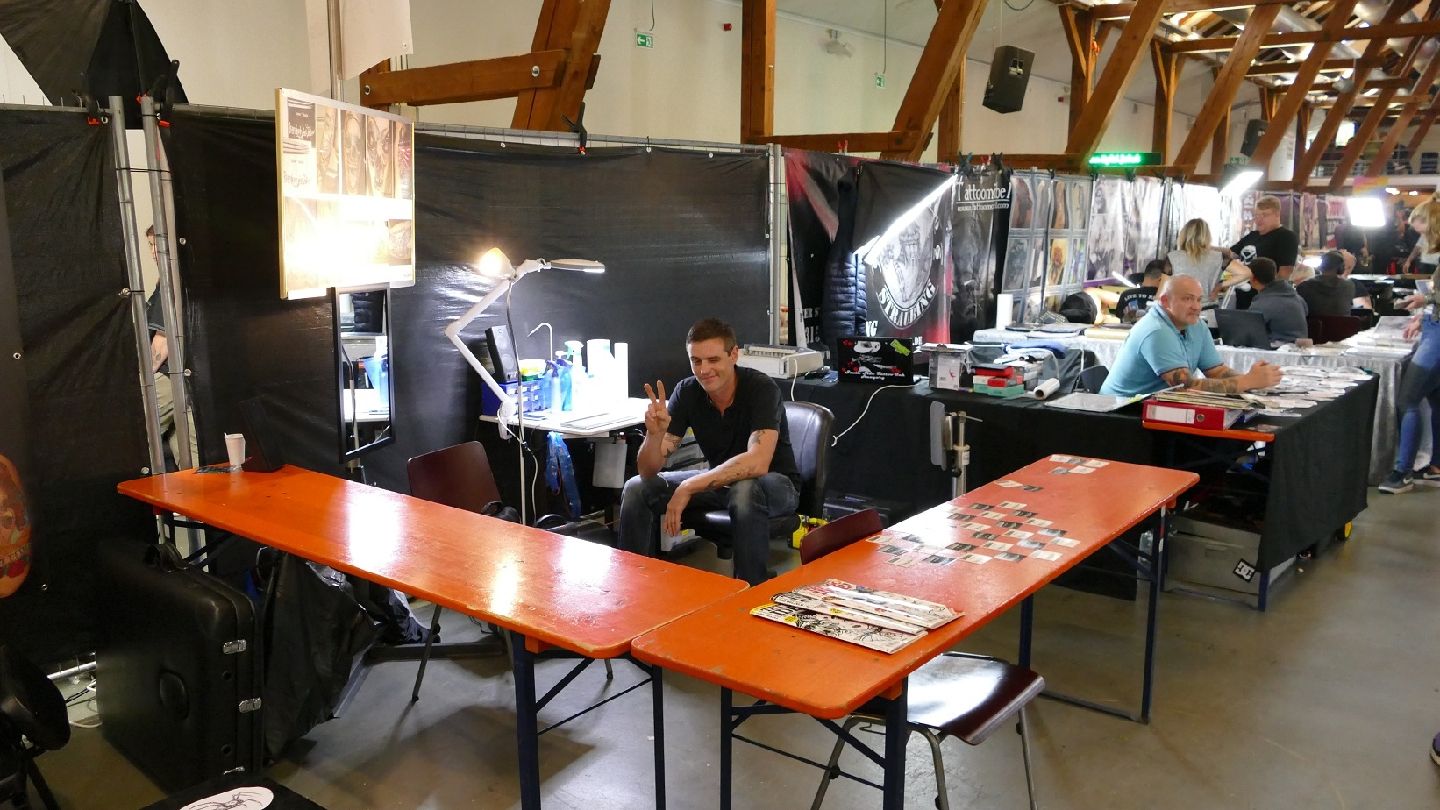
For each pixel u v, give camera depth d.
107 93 3.09
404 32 3.25
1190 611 3.95
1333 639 3.67
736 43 8.29
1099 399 4.27
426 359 4.00
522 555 2.39
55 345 3.02
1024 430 4.21
